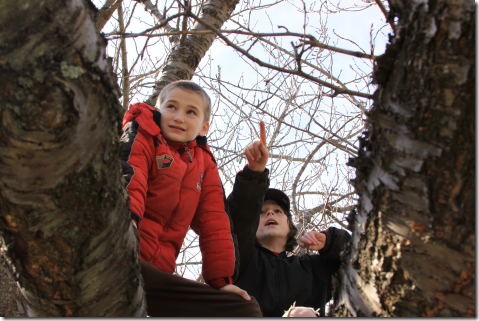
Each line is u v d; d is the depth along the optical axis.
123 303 1.33
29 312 1.34
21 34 0.92
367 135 1.34
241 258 2.74
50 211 1.05
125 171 1.83
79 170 1.04
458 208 1.08
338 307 1.39
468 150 1.07
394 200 1.16
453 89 1.09
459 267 1.07
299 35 1.41
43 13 0.94
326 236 2.92
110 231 1.18
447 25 1.11
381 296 1.18
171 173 2.17
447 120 1.09
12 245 1.10
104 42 1.12
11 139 0.91
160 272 1.79
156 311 1.86
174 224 2.12
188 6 1.41
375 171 1.25
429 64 1.12
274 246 3.16
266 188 2.62
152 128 2.23
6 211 1.04
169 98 2.53
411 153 1.14
